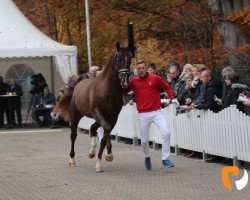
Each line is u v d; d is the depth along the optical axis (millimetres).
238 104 13398
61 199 10734
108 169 14023
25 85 31656
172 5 30250
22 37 27688
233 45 26328
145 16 31344
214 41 26359
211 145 14102
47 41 27797
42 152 17875
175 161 14797
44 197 10977
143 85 13633
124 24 31797
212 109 14227
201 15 26922
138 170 13719
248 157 12641
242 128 12781
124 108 19719
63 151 17969
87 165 14797
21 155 17250
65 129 25938
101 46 31938
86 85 14430
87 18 28578
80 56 32562
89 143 20031
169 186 11547
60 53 27266
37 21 39062
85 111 14227
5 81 31359
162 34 30984
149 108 13617
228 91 13586
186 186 11445
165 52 29359
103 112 13719
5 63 31328
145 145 13617
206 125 14266
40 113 27469
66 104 15531
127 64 13375
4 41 27391
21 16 29203
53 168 14516
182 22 27375
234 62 23656
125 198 10562
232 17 25703
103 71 13859
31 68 31391
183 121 15445
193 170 13289
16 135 24000
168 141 13812
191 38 27328
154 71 17344
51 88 31078
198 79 15016
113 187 11703
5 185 12375
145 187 11562
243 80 21156
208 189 11047
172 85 16203
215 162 14383
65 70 27250
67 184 12242
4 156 17141
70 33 33406
